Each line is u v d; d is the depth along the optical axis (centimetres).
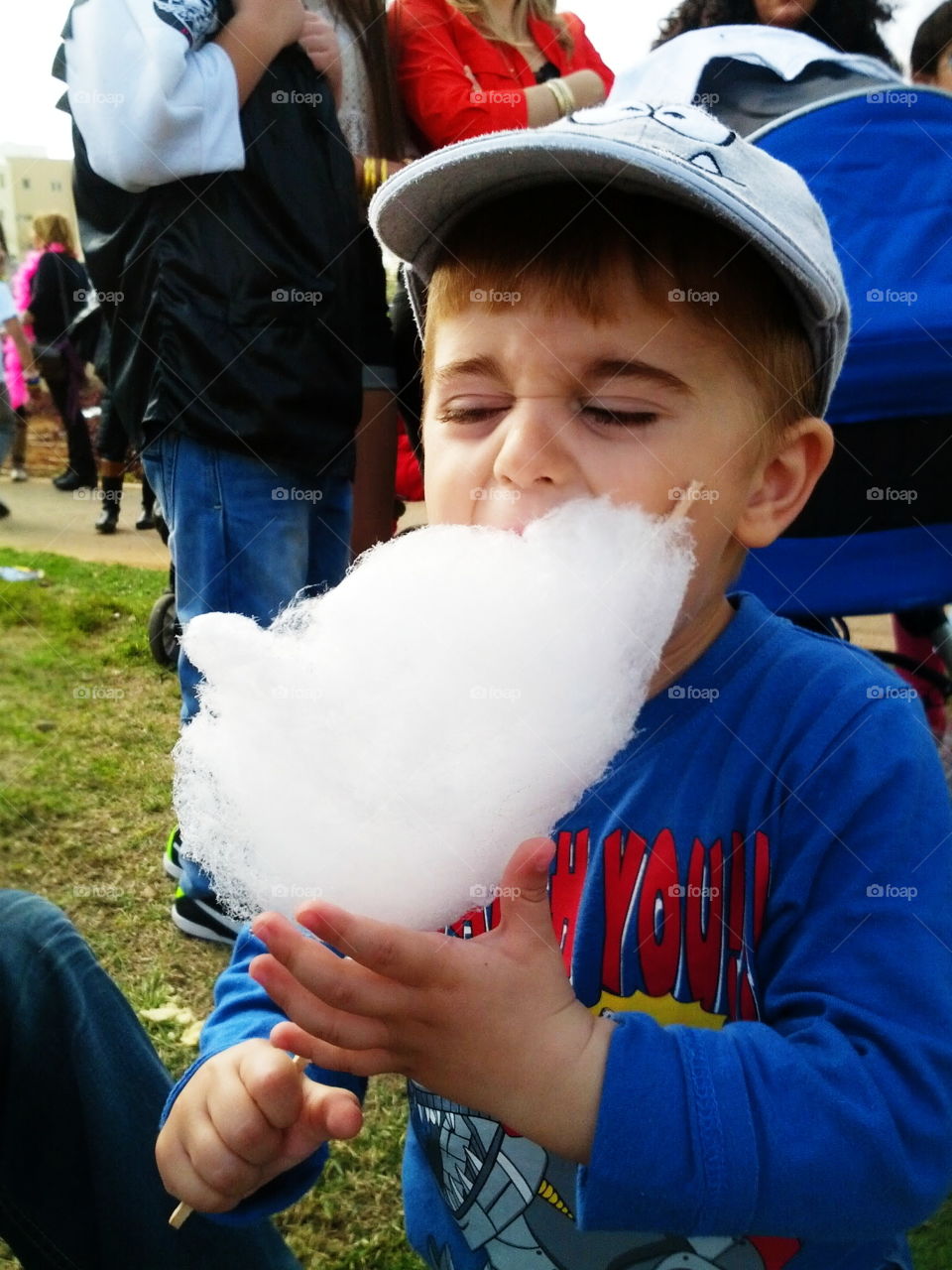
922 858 107
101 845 318
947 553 243
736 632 124
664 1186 90
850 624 449
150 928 286
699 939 115
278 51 238
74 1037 139
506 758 90
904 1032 99
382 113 284
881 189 228
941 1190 99
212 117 227
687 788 117
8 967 140
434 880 89
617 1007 117
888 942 103
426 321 135
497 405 115
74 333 404
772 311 120
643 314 110
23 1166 138
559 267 112
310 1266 194
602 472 107
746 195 115
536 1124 91
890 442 232
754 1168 90
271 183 238
